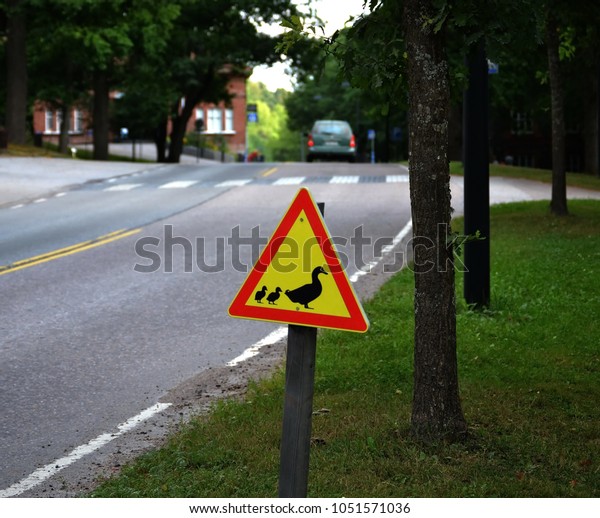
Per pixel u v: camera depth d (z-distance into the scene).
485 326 10.44
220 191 27.86
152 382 9.18
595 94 42.53
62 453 7.30
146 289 13.65
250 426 7.29
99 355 10.20
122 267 15.39
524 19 6.75
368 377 8.62
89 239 18.59
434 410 6.69
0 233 19.97
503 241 16.58
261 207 23.42
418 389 6.74
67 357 10.12
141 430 7.76
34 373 9.54
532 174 33.00
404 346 9.62
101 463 7.03
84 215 22.91
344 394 8.13
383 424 7.11
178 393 8.78
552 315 10.92
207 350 10.35
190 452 6.76
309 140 50.28
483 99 11.09
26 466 7.04
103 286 13.89
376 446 6.63
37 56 57.00
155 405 8.43
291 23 6.96
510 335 10.05
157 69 60.16
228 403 7.98
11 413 8.32
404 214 21.44
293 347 5.12
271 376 9.09
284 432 5.11
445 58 6.55
